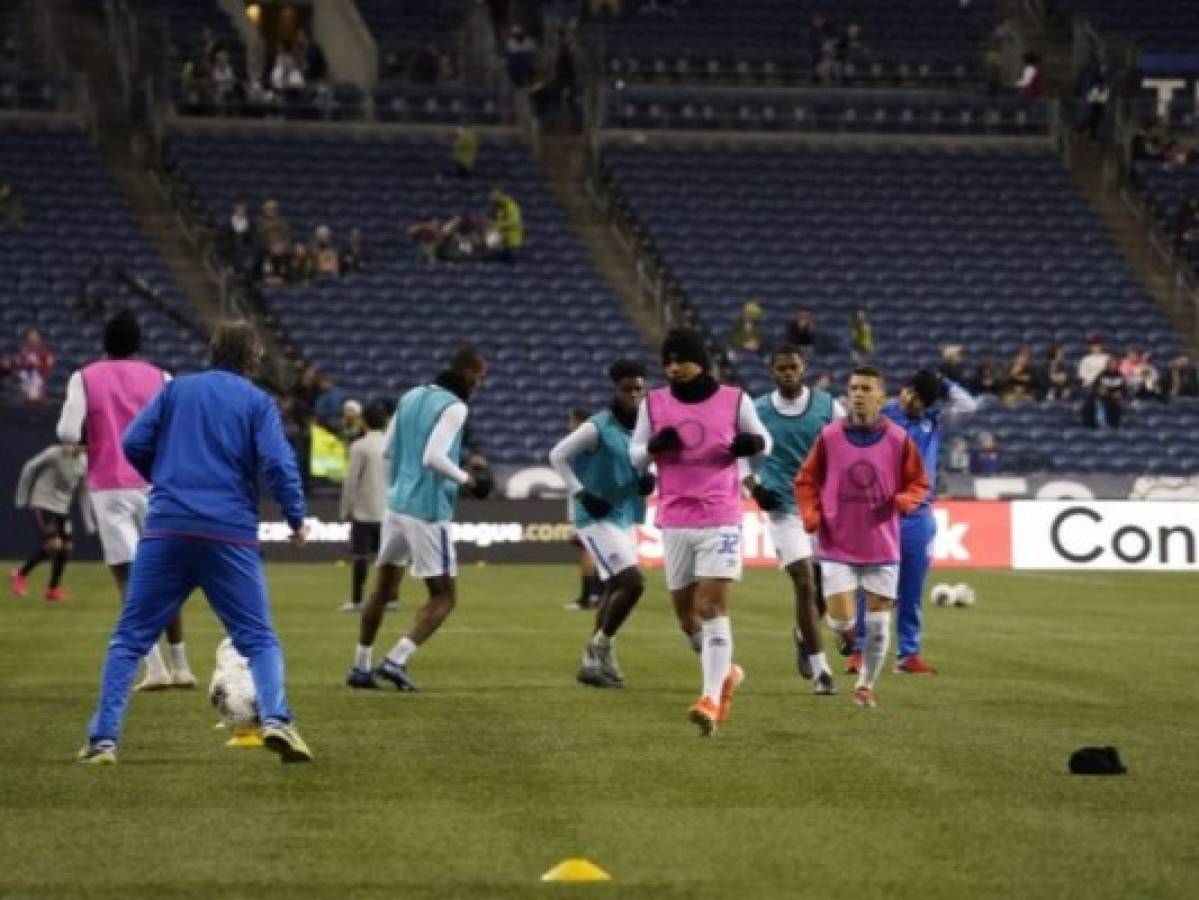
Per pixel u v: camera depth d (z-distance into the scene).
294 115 75.88
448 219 73.31
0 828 16.25
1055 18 83.81
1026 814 16.97
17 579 43.31
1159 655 31.70
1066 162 78.56
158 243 70.62
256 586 19.27
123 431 25.30
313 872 14.65
